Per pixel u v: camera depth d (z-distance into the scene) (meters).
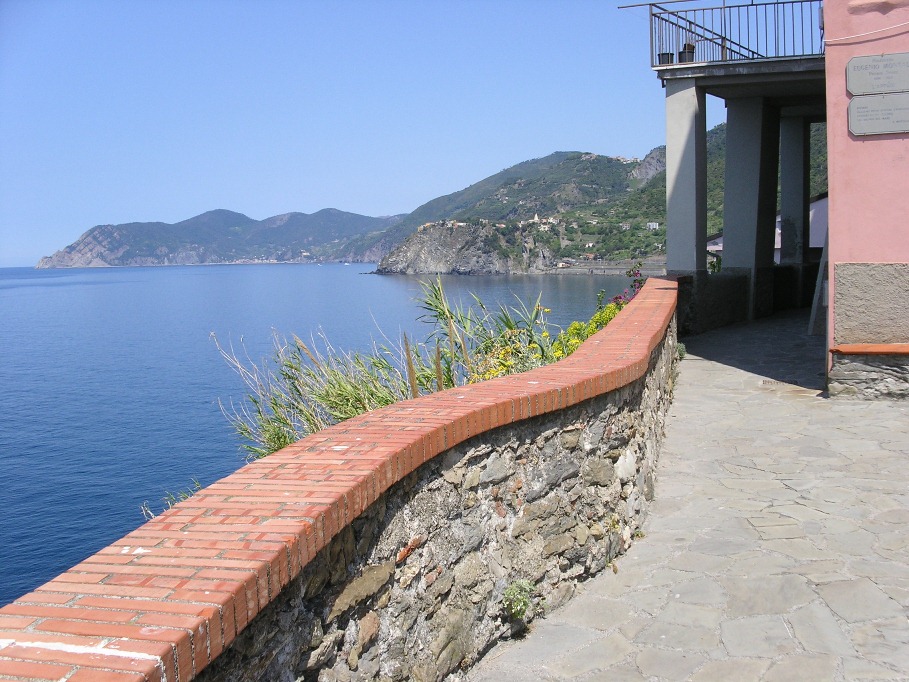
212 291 151.50
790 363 10.43
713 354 11.43
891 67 7.75
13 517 17.58
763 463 6.34
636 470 5.11
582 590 4.30
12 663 1.58
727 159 15.07
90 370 45.47
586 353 5.40
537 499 4.02
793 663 3.40
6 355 56.25
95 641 1.67
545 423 4.08
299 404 6.10
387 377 6.40
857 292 8.08
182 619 1.76
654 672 3.41
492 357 6.89
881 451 6.44
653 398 6.30
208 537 2.21
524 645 3.74
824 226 26.22
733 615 3.87
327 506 2.43
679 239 13.26
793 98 14.84
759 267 15.16
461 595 3.44
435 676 3.21
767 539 4.77
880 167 7.90
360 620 2.76
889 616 3.75
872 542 4.63
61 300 140.12
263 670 2.17
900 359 8.01
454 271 143.88
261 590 2.03
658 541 4.90
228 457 21.25
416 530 3.13
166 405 31.41
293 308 85.56
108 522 16.97
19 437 26.77
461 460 3.47
